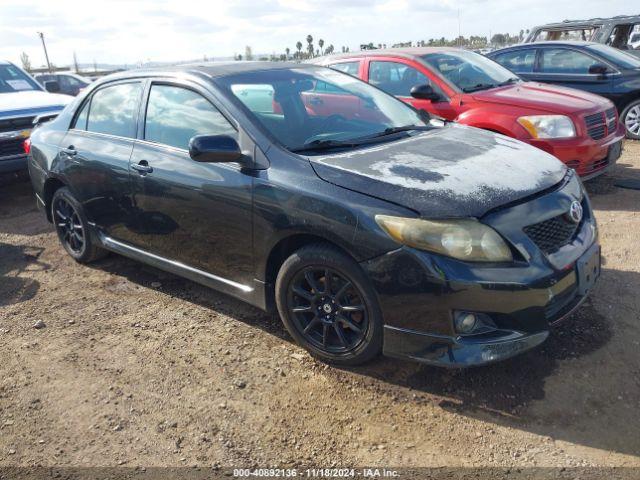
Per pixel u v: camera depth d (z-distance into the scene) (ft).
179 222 12.45
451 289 8.73
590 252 10.14
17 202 23.95
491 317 9.07
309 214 9.90
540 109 18.60
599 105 19.12
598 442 8.40
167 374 10.75
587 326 11.32
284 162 10.64
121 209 13.91
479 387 9.75
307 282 10.59
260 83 12.60
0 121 21.98
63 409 9.90
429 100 20.39
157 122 13.17
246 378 10.49
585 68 27.78
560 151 18.24
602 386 9.57
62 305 13.94
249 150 11.12
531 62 29.40
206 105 12.14
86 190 14.80
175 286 14.64
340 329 10.29
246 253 11.28
